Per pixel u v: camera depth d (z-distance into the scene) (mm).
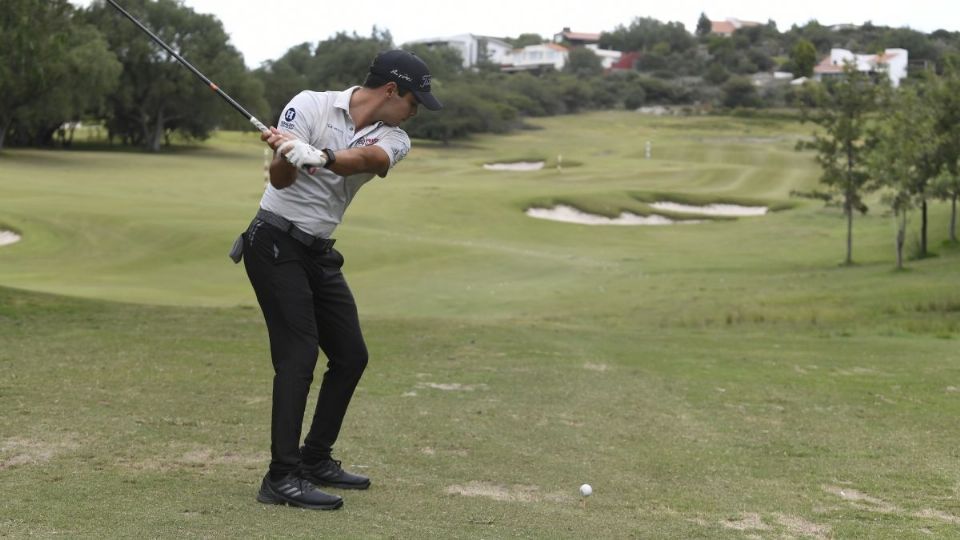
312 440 4934
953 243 37188
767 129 125125
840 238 43875
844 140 35812
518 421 7434
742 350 13953
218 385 7957
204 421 6395
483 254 34531
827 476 6082
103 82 73688
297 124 4402
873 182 36312
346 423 6852
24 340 10211
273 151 4281
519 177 67188
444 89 112875
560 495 5191
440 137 107562
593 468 5961
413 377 9578
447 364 10734
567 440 6832
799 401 9312
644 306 24312
